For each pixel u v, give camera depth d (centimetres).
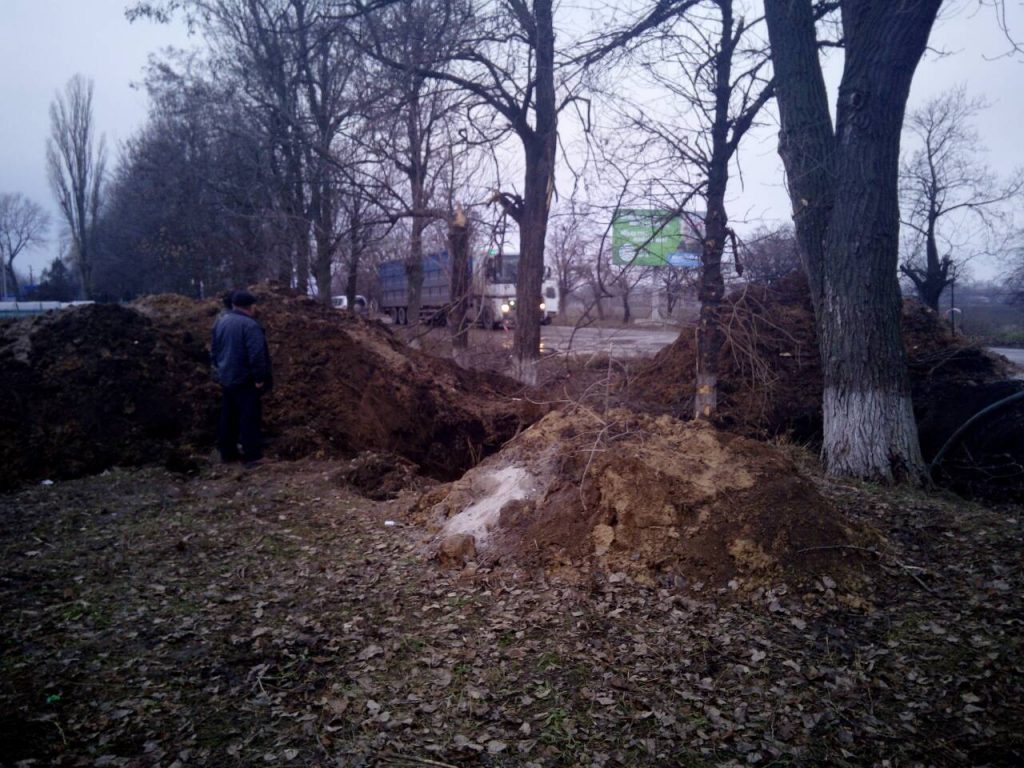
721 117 1009
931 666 463
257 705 414
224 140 1786
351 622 507
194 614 513
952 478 934
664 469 623
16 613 502
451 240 1590
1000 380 1122
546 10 1345
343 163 1510
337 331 1111
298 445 965
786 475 623
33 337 947
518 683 445
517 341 1492
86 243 4359
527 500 646
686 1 1030
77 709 404
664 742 396
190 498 762
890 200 852
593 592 548
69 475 841
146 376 963
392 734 396
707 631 501
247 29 1666
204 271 2444
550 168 1453
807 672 458
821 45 1060
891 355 857
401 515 722
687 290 1112
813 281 918
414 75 1353
